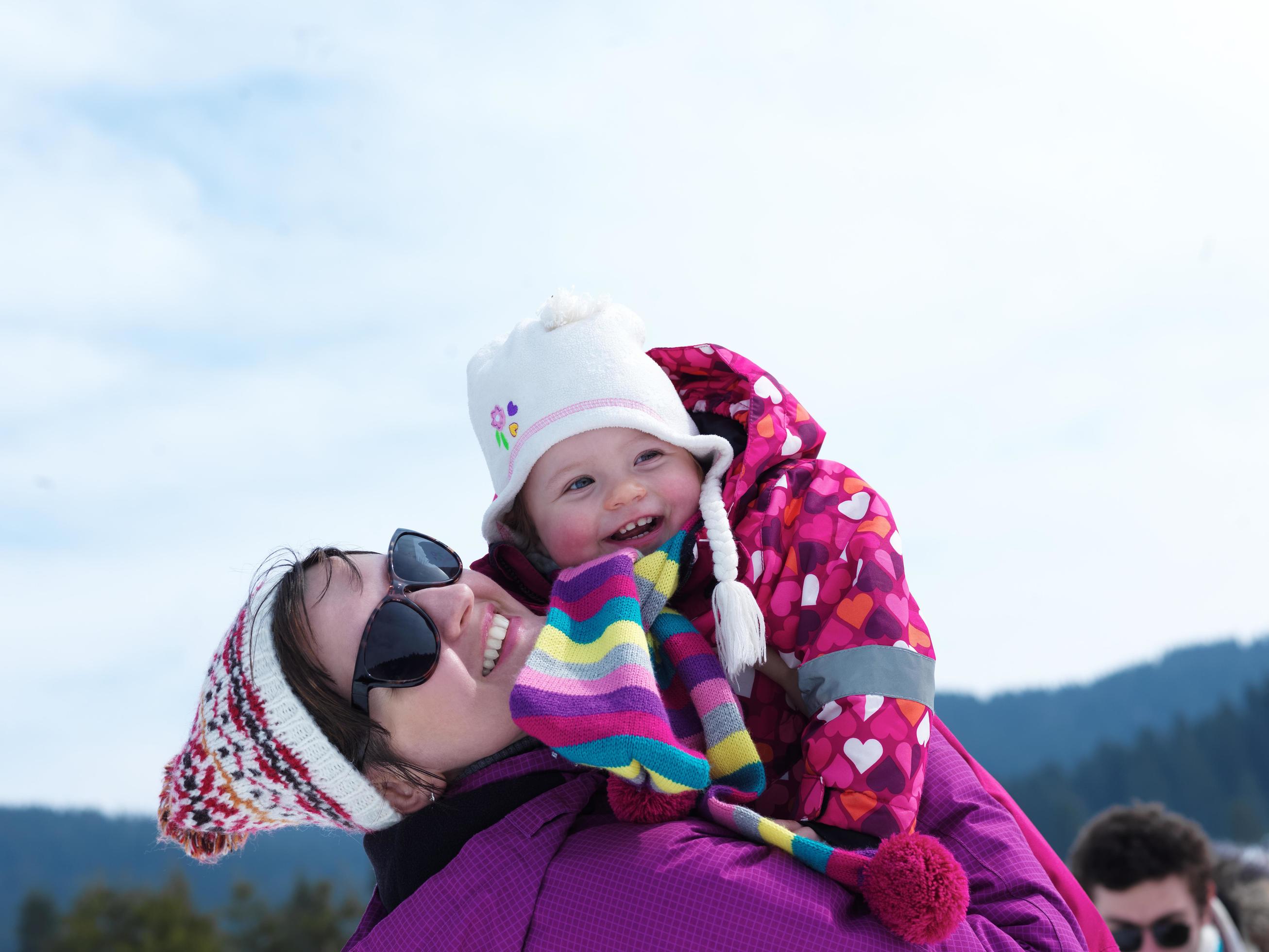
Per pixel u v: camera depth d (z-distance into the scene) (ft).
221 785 5.54
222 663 5.67
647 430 6.26
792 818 6.07
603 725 4.79
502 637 6.02
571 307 6.65
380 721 5.51
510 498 6.64
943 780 5.91
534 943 5.06
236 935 171.63
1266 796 373.20
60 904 194.49
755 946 4.79
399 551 5.96
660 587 5.89
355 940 5.92
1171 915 13.38
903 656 5.62
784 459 6.51
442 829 5.64
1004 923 5.33
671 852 5.10
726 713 5.55
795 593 6.02
